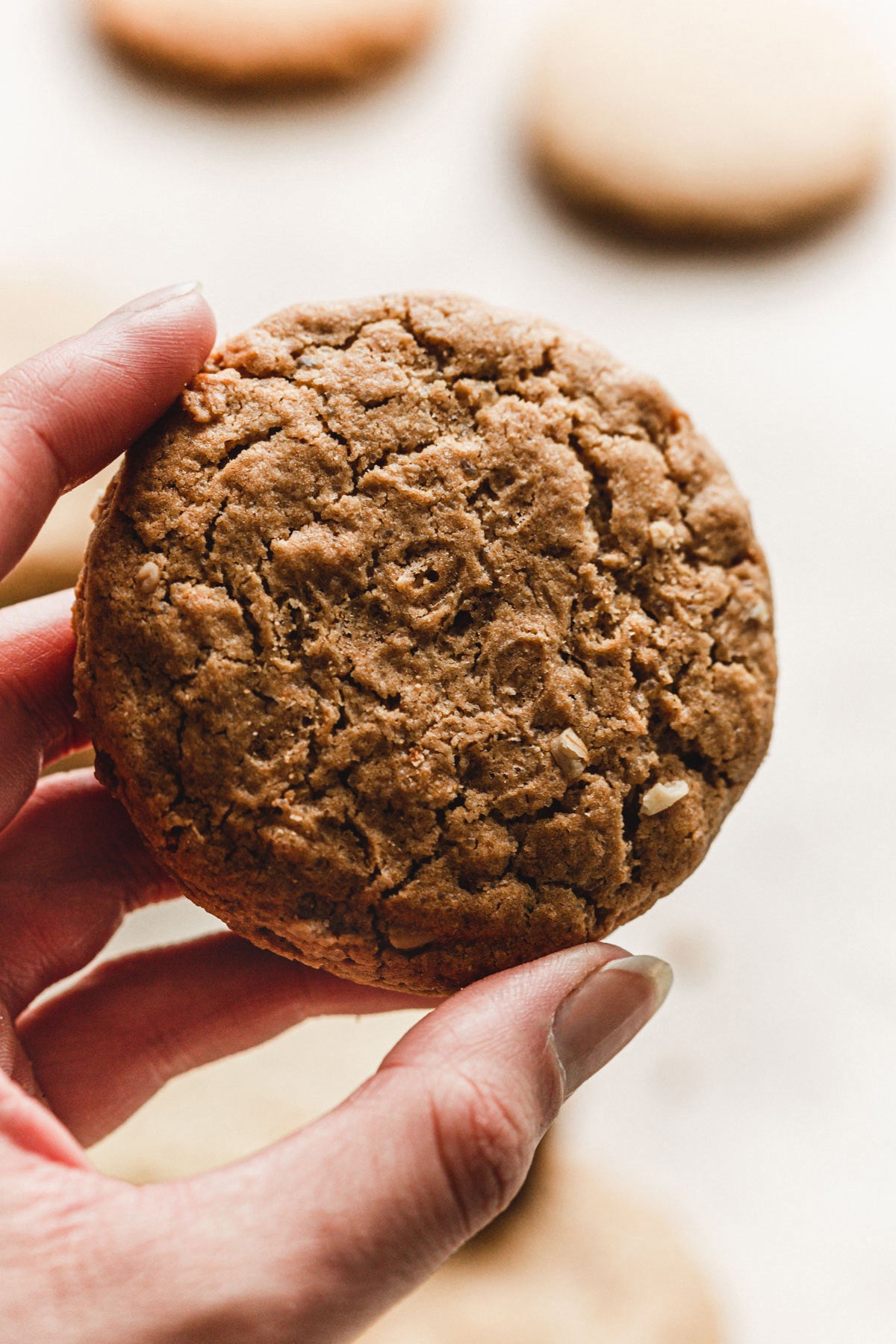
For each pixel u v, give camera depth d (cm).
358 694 21
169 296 22
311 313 22
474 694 21
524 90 44
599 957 21
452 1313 29
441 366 22
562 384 22
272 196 44
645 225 41
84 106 45
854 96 41
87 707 21
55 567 29
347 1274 19
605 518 22
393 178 44
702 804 22
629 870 21
